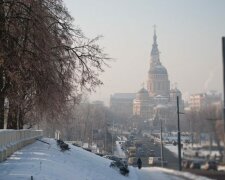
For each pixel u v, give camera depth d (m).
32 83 30.73
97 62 35.47
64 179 23.23
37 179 19.73
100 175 32.25
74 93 35.97
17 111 35.28
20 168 22.89
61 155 36.50
